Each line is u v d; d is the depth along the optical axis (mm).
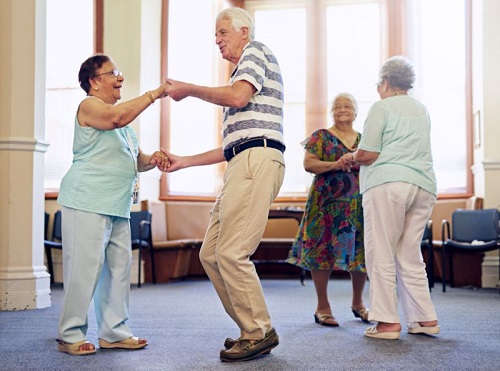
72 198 3025
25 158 5086
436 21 8039
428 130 3555
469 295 6008
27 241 5035
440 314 4504
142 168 3385
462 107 7828
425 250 7496
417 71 8125
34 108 5141
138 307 4887
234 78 2836
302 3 8594
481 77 7258
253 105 2857
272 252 7941
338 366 2709
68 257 3033
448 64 7953
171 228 8062
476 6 7516
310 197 4020
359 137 4105
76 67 7848
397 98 3541
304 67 8562
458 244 6426
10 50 5098
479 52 7363
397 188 3396
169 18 8250
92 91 3139
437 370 2641
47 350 3115
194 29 8391
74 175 3057
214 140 8414
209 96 2750
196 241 7633
